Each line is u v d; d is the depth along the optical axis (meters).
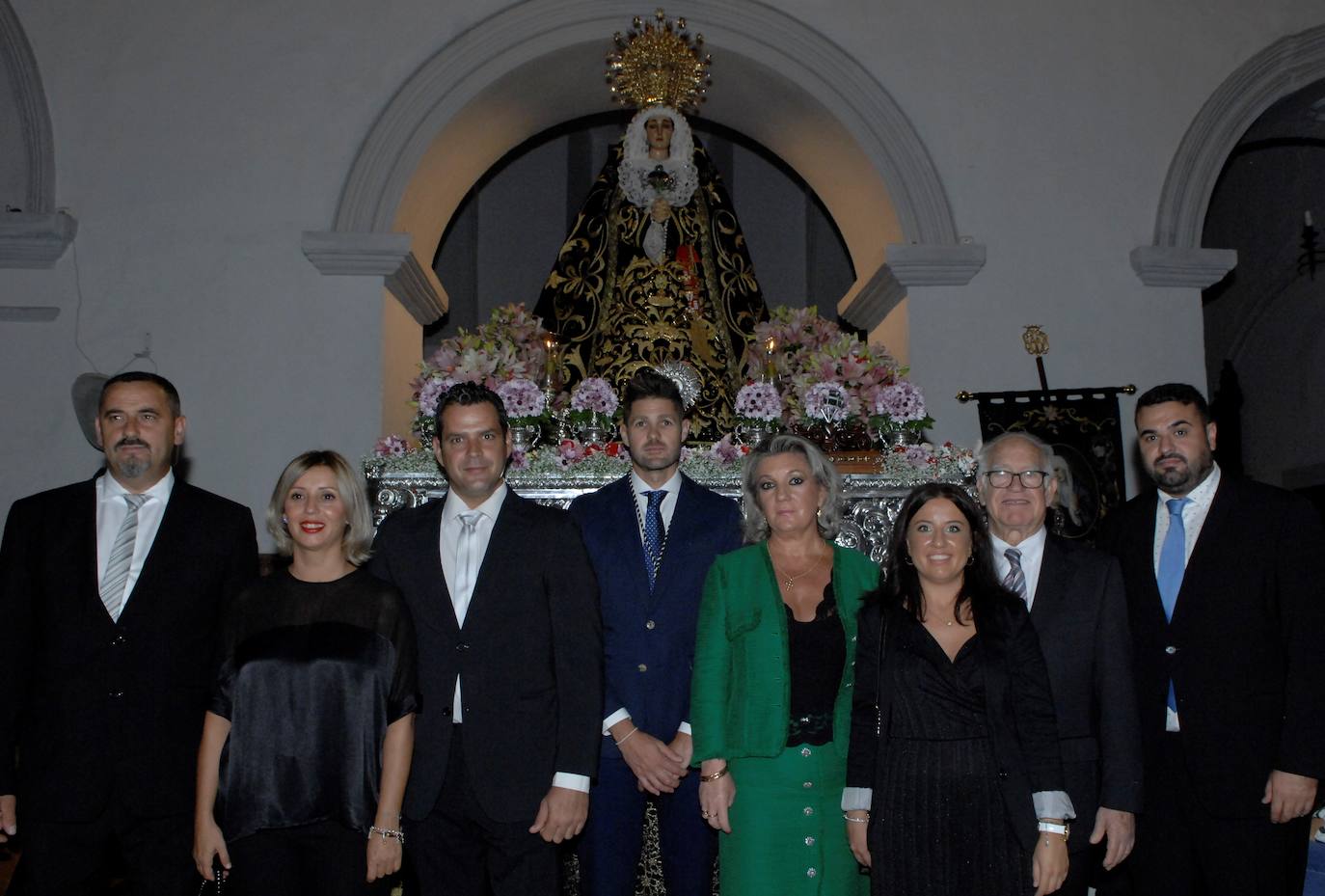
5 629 3.07
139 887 3.09
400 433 6.02
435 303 6.54
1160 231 5.88
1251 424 9.56
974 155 5.93
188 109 5.77
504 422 3.25
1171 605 3.26
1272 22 6.03
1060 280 5.86
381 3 5.88
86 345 5.61
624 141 5.55
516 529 3.17
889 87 5.95
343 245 5.62
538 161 9.23
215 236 5.70
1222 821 3.10
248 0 5.85
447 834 3.06
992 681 2.76
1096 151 5.95
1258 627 3.14
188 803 3.10
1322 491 8.75
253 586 3.00
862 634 2.91
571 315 5.71
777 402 4.29
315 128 5.79
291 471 3.00
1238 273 9.23
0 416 5.57
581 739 3.03
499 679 3.05
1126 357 5.81
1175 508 3.30
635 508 3.53
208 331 5.65
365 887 2.88
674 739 3.28
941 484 2.93
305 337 5.65
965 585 2.88
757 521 3.28
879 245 6.51
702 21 5.95
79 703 3.04
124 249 5.68
